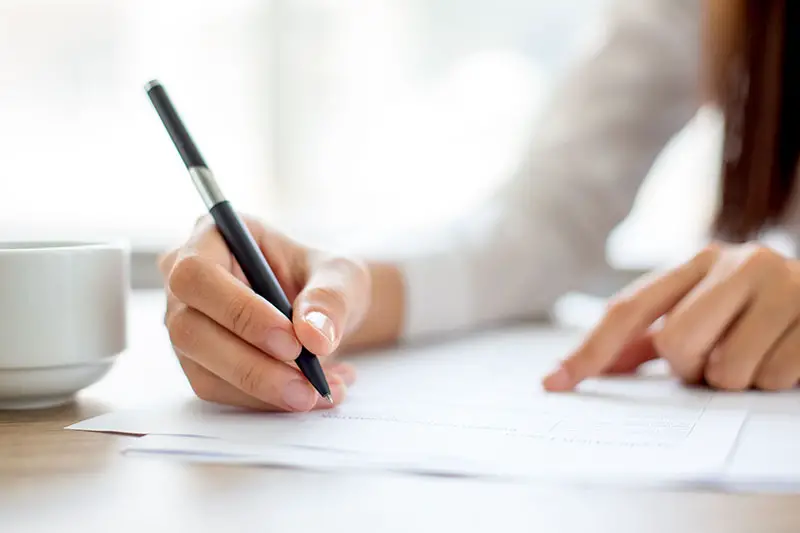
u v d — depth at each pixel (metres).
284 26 1.63
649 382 0.62
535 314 1.03
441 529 0.32
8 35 1.61
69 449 0.43
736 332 0.58
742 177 0.95
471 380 0.62
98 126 1.64
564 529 0.32
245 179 1.65
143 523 0.32
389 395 0.56
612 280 1.41
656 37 1.11
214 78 1.63
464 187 1.60
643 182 1.13
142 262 1.54
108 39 1.62
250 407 0.51
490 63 1.57
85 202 1.64
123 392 0.58
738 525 0.32
